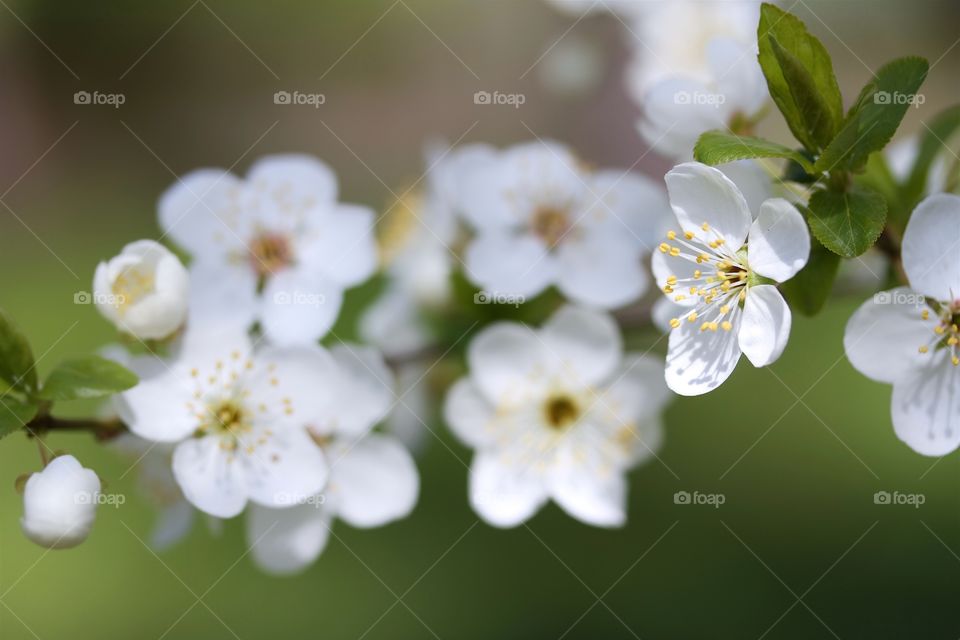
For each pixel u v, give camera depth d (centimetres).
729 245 28
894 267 29
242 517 38
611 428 31
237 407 30
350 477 30
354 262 31
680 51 34
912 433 28
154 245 29
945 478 38
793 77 28
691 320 28
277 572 30
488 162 32
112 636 36
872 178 29
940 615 35
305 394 30
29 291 52
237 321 30
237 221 31
